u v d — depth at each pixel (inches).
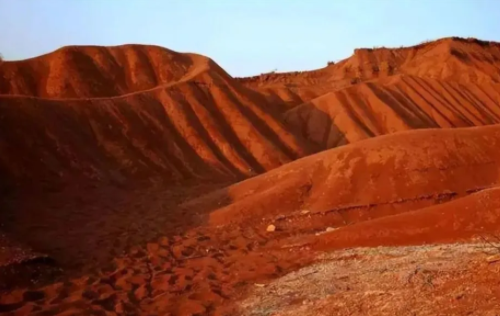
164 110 1695.4
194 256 740.7
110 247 767.1
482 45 3253.0
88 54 2191.2
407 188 941.2
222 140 1668.3
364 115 2127.2
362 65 3380.9
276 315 437.1
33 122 1266.0
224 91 1898.4
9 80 2006.6
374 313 362.0
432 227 687.7
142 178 1371.8
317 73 3567.9
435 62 3038.9
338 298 436.8
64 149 1266.0
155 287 600.1
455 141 1019.3
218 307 512.1
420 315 331.0
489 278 366.6
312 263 650.2
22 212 911.0
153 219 971.9
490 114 2389.3
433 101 2326.5
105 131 1462.8
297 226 898.1
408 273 458.3
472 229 653.9
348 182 981.8
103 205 1078.4
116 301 542.6
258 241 814.5
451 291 364.5
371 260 594.6
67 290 569.6
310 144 1983.3
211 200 1077.8
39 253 647.1
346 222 901.8
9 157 1116.5
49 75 2064.5
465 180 950.4
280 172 1090.7
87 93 2012.8
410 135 1050.7
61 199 1067.3
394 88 2362.2
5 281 557.3
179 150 1552.7
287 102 2503.7
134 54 2290.8
